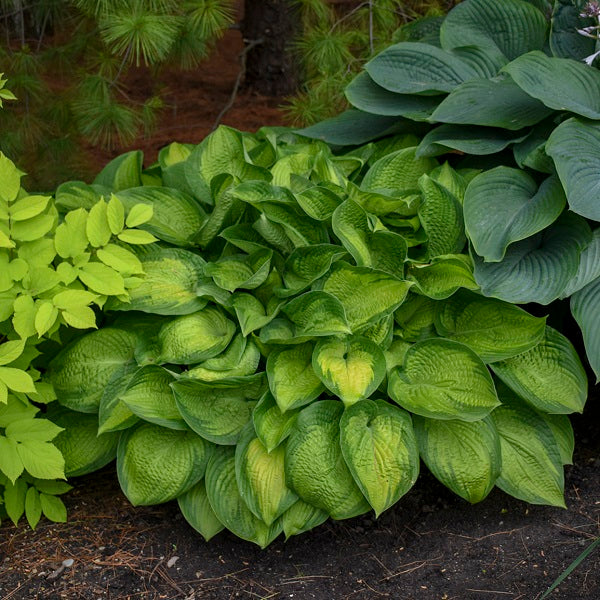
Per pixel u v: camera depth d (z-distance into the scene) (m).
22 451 3.14
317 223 3.37
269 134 3.69
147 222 3.48
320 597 3.18
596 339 3.31
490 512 3.38
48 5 4.09
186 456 3.27
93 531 3.32
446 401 3.25
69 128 4.16
